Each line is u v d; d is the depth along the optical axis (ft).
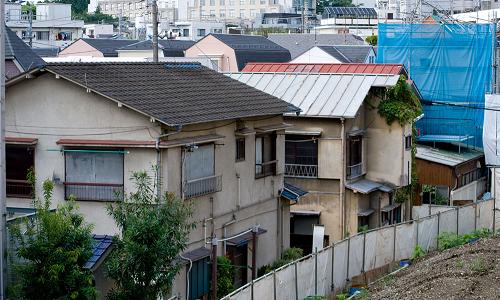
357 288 68.13
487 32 126.21
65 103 64.34
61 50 188.55
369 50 180.65
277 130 77.61
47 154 65.00
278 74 98.89
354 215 90.99
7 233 51.80
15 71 101.96
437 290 60.95
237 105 73.46
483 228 93.66
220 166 69.31
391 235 77.66
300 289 61.11
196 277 65.21
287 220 82.53
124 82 67.26
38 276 48.19
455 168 111.86
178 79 74.79
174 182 62.75
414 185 104.37
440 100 127.54
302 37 216.54
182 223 53.83
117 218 52.75
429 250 84.69
